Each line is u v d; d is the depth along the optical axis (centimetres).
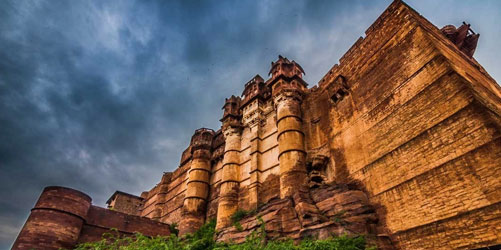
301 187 1697
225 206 2384
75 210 1923
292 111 2186
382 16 1741
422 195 1135
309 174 1862
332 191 1524
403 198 1214
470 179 977
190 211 2797
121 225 2214
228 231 1736
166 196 3953
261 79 2975
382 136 1438
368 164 1479
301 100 2320
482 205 920
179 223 2967
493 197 895
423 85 1280
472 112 1034
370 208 1338
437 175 1096
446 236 1004
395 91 1439
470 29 1900
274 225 1495
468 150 1010
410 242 1129
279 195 2056
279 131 2153
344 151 1717
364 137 1576
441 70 1214
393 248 1191
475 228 922
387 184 1319
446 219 1019
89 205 2075
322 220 1383
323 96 2134
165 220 3625
